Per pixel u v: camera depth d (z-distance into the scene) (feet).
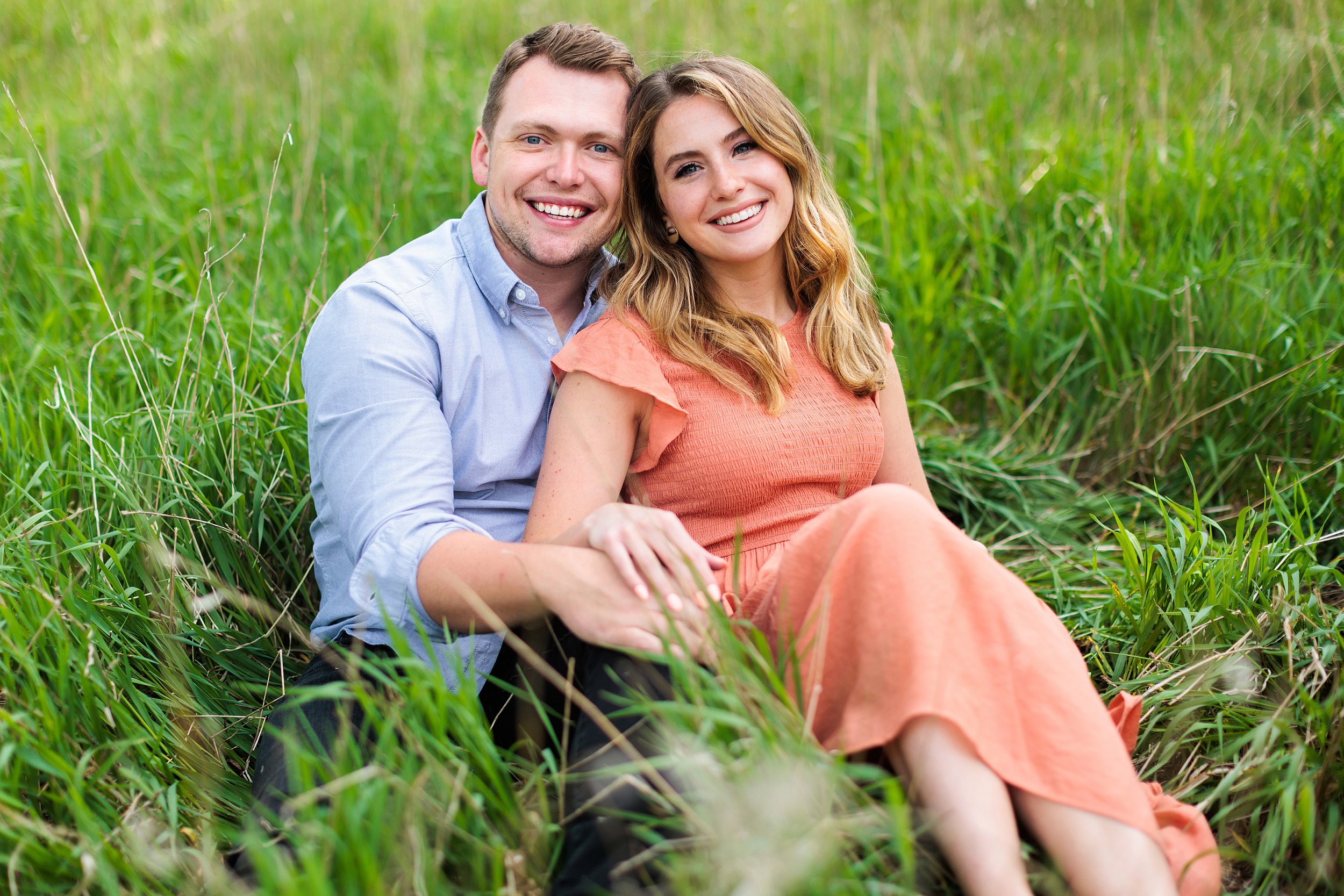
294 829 4.94
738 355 7.07
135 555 7.50
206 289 11.64
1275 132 13.38
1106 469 10.99
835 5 19.74
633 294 7.29
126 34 20.84
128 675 6.59
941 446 10.75
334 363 6.75
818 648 5.25
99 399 9.50
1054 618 5.50
